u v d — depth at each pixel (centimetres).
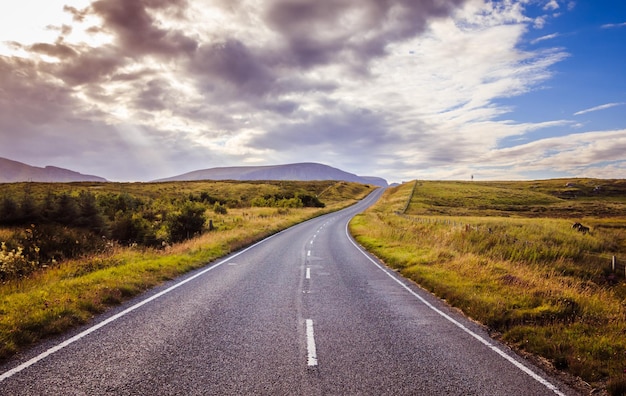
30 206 1694
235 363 484
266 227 3019
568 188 11244
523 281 1042
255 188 10281
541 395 424
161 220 2438
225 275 1148
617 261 1844
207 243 1764
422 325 689
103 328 618
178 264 1251
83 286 852
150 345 542
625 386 435
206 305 785
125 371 449
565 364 520
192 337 582
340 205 8431
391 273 1284
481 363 513
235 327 639
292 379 441
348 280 1127
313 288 991
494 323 710
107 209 2481
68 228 1650
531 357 547
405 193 9650
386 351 547
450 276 1136
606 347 566
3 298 739
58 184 8931
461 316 762
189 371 455
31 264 1116
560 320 728
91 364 468
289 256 1636
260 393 403
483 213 6069
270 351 531
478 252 1747
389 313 767
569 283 1198
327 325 668
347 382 438
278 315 722
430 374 470
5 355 482
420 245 1958
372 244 2139
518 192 10031
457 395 416
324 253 1783
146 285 958
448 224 2964
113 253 1418
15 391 391
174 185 10550
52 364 464
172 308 756
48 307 670
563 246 2128
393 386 432
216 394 398
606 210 6700
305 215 5038
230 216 4022
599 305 841
